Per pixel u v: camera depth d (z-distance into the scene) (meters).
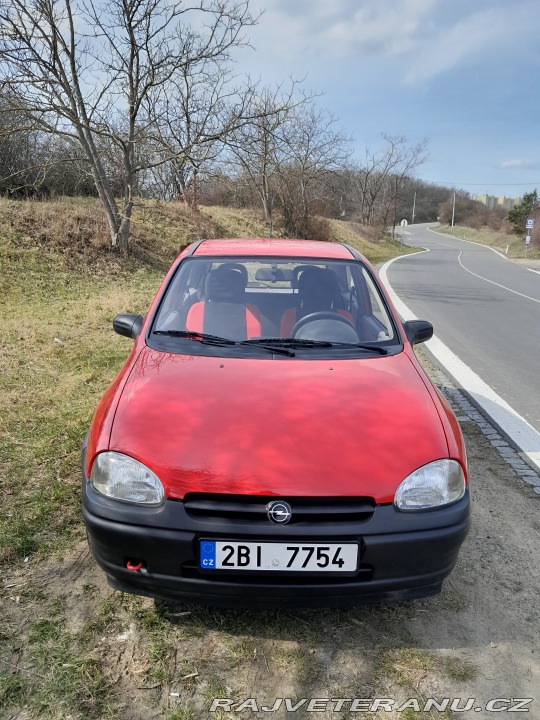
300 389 2.64
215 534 2.15
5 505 3.33
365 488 2.18
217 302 3.47
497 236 74.25
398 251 48.94
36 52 12.18
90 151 14.27
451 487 2.32
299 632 2.45
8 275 11.55
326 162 32.62
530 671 2.29
